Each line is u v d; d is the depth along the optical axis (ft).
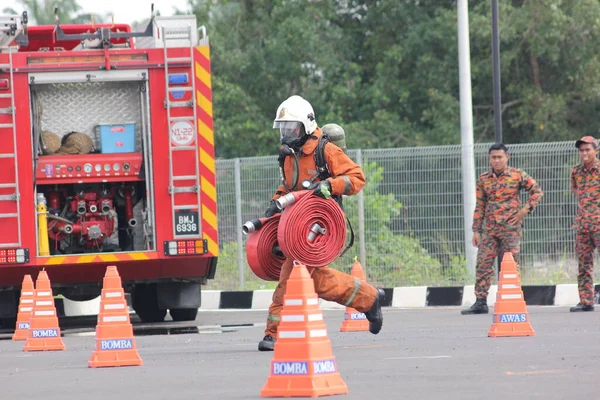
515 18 319.06
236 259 207.62
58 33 144.46
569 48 330.13
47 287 113.70
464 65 203.92
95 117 148.05
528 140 340.18
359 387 69.00
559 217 192.85
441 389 67.26
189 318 162.20
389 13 355.15
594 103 338.34
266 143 346.13
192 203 144.77
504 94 349.00
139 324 158.10
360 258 200.13
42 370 90.33
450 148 198.59
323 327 64.80
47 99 146.92
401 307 186.50
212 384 73.67
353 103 354.74
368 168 201.77
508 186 150.61
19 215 141.90
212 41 354.33
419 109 348.38
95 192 147.74
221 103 346.13
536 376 73.00
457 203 198.18
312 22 355.77
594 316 137.69
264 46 365.61
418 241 199.52
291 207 90.94
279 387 64.34
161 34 147.02
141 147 147.84
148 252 143.64
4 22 146.41
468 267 195.62
